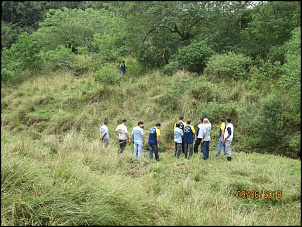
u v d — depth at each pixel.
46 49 26.55
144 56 20.78
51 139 10.05
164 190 6.32
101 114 15.95
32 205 4.26
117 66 21.30
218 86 15.79
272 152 11.90
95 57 22.22
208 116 13.70
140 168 8.43
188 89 15.57
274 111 12.05
